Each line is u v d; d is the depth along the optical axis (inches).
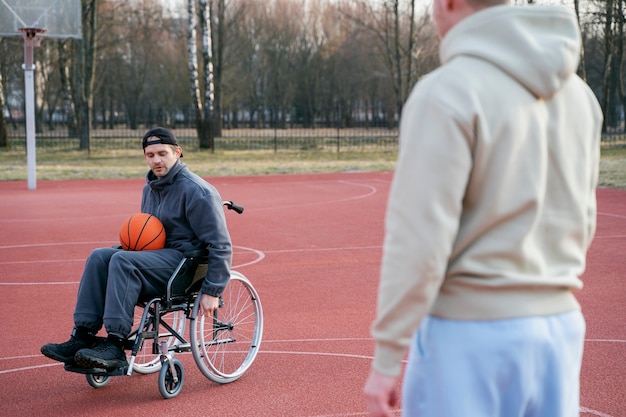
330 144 1357.0
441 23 81.8
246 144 1320.1
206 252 187.3
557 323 76.6
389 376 74.8
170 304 182.2
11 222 499.8
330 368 206.7
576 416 82.4
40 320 257.9
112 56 1813.5
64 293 298.4
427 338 77.6
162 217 189.2
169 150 188.9
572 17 80.0
